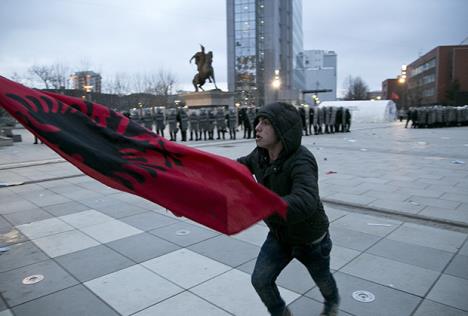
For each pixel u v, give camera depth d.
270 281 2.28
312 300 3.23
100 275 3.78
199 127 19.48
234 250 4.39
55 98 1.91
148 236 4.90
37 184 8.41
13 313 3.11
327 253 2.33
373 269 3.79
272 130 2.06
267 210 1.73
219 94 28.22
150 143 1.91
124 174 1.73
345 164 10.64
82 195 7.27
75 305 3.21
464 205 6.05
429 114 28.95
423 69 87.81
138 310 3.12
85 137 1.81
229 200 1.68
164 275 3.76
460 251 4.23
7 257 4.27
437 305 3.10
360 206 6.07
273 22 74.69
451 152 13.26
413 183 7.89
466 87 70.06
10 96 1.71
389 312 3.00
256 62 75.81
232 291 3.42
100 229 5.21
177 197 1.69
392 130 26.84
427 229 4.98
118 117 2.07
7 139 17.77
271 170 2.11
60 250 4.46
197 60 29.48
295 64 94.06
